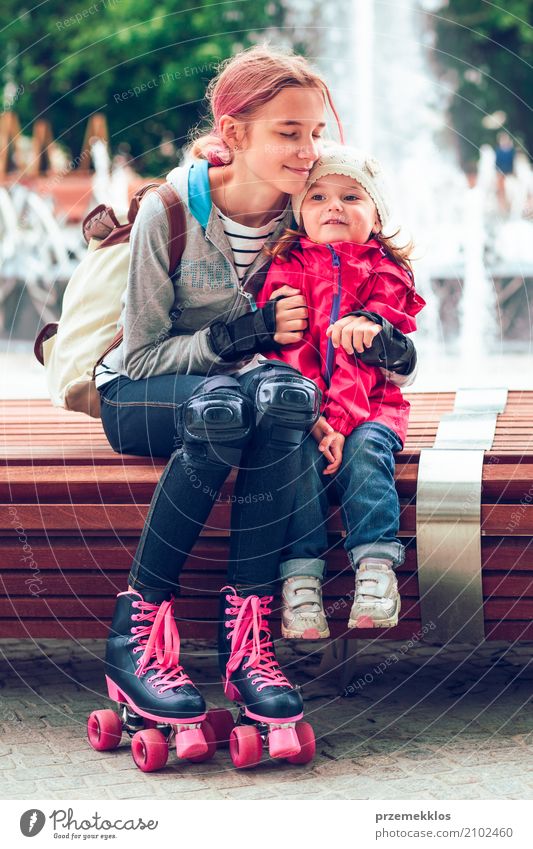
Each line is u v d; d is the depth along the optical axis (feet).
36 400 9.42
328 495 6.39
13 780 5.86
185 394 6.42
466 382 16.92
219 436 5.71
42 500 6.51
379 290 6.77
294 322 6.36
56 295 26.32
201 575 6.46
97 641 8.54
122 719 6.24
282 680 5.94
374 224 6.91
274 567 6.11
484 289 23.40
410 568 6.36
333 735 6.48
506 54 39.60
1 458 6.73
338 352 6.47
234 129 6.55
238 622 6.05
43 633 6.66
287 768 6.02
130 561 6.49
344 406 6.36
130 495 6.44
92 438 7.45
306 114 6.46
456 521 6.21
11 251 26.03
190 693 5.88
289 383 5.70
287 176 6.54
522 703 7.02
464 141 39.24
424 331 22.88
